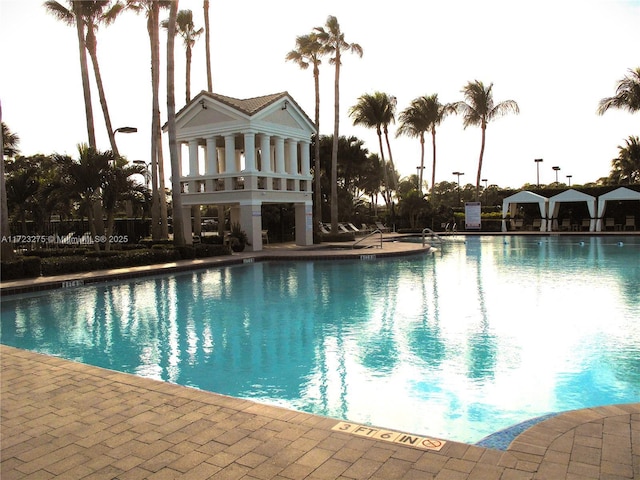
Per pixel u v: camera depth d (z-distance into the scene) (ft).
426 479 10.44
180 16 96.94
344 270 55.06
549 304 34.53
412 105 136.46
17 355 21.33
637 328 27.61
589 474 10.39
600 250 74.23
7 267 44.93
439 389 18.98
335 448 12.03
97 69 81.15
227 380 20.51
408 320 30.50
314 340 26.35
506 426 15.70
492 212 136.56
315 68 100.99
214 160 77.56
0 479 10.97
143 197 63.87
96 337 27.91
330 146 135.23
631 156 142.82
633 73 111.55
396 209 138.31
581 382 19.47
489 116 129.90
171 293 41.88
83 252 61.46
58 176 61.21
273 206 96.73
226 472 11.00
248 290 42.83
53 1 75.46
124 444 12.54
